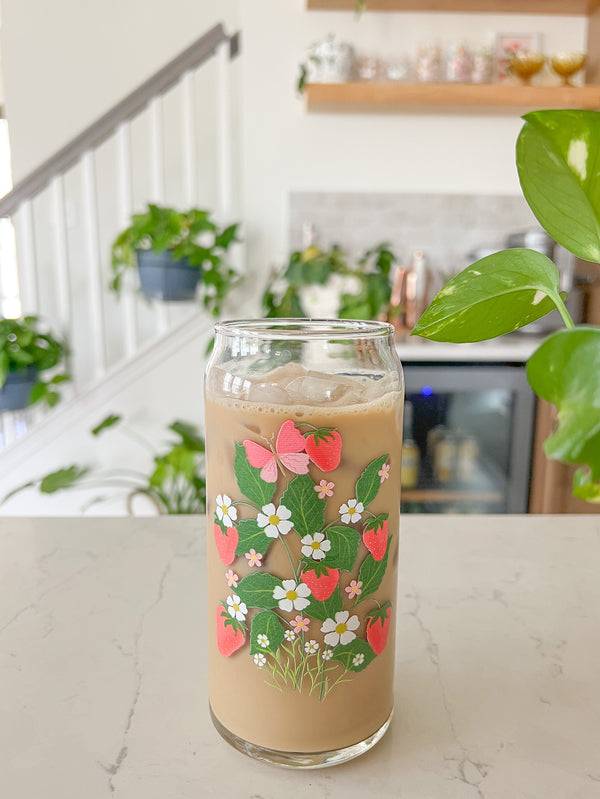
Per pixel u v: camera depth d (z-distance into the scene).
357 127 2.18
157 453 2.22
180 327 2.17
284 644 0.34
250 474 0.33
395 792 0.33
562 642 0.48
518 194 2.25
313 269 1.96
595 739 0.38
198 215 1.97
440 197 2.24
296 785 0.34
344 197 2.21
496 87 1.95
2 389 2.02
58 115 2.96
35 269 2.21
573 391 0.20
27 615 0.51
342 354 0.34
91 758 0.36
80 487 2.17
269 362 0.34
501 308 0.32
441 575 0.59
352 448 0.32
